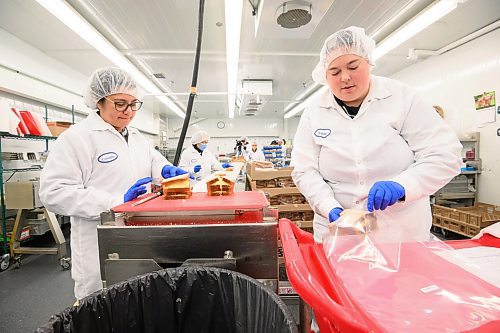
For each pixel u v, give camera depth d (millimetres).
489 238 571
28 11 2689
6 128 2412
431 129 863
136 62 4297
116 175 1082
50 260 2730
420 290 375
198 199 782
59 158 962
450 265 448
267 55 4090
